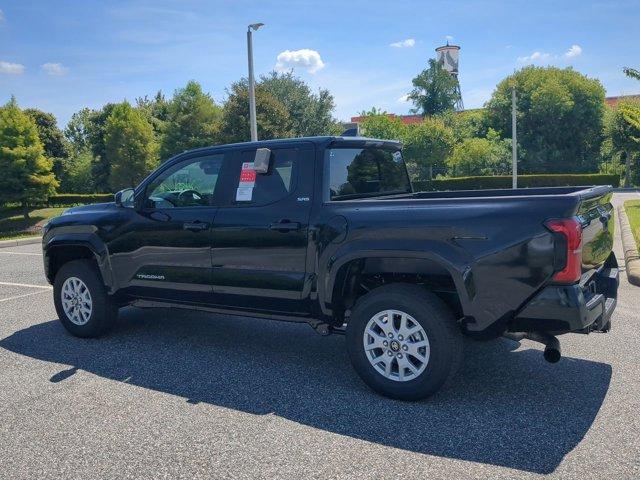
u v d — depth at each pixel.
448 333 3.87
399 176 5.73
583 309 3.57
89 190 60.66
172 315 6.82
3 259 13.25
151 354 5.29
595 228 4.09
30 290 8.85
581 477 3.00
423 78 76.00
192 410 3.99
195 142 46.97
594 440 3.40
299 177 4.59
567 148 58.09
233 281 4.84
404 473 3.08
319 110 46.00
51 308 7.44
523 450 3.30
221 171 5.03
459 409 3.90
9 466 3.26
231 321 6.50
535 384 4.31
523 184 46.25
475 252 3.74
